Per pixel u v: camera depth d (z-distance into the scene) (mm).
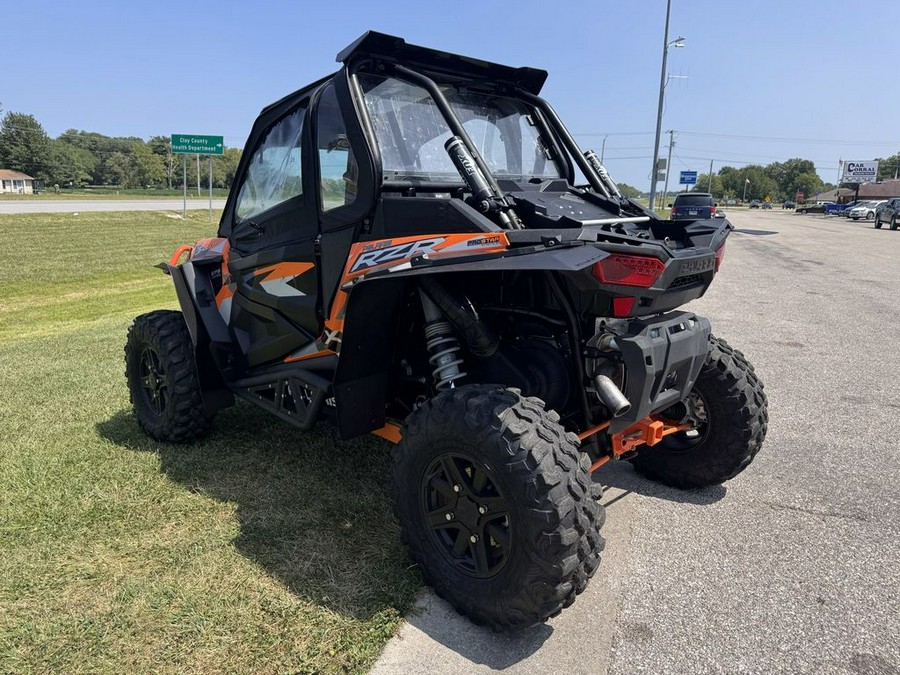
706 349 2891
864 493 3602
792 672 2236
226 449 4070
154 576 2723
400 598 2580
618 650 2340
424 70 3180
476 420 2303
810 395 5320
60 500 3391
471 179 2568
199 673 2191
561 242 2211
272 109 3637
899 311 9141
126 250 21172
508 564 2293
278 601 2553
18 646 2320
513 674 2213
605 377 2500
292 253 3252
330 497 3422
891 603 2615
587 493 2225
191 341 3973
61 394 5312
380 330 2828
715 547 3041
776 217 53906
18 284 14461
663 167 28062
